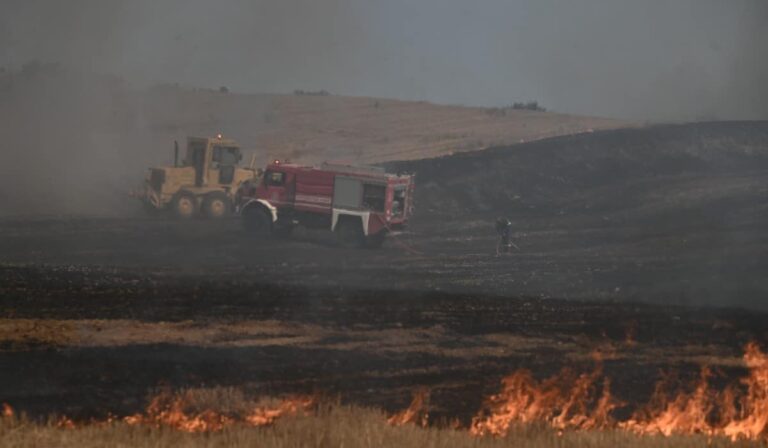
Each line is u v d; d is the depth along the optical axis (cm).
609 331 9681
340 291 11531
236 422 5528
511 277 13388
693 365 8288
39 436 4697
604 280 13362
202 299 10425
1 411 5941
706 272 14075
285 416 5434
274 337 8719
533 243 16950
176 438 4766
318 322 9475
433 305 10794
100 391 6562
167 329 8781
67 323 8788
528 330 9600
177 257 14250
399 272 13575
